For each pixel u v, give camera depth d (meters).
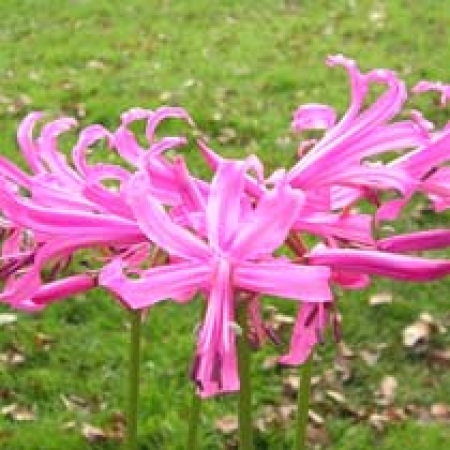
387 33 1.91
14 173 0.35
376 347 1.04
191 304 1.10
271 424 0.92
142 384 0.98
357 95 0.35
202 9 2.09
